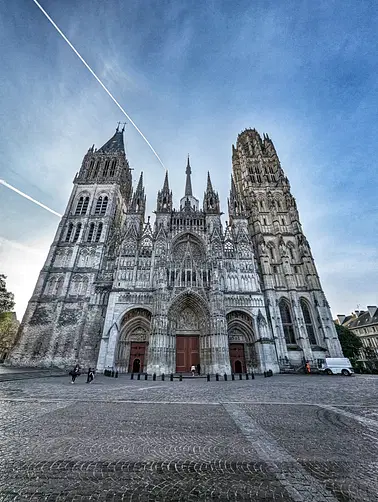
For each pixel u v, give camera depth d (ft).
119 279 160.76
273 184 235.81
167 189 209.67
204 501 16.07
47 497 16.34
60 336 150.20
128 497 16.55
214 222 189.06
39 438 27.94
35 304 158.61
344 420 37.01
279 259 196.75
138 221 191.11
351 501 15.89
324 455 23.81
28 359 143.43
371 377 122.11
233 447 25.99
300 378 114.52
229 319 156.87
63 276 171.01
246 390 71.87
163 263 158.51
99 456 23.36
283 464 21.81
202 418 38.29
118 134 291.38
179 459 22.93
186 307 157.07
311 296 179.93
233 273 169.37
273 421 36.55
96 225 194.49
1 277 168.35
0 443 26.02
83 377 111.65
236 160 291.99
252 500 16.20
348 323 328.08
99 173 226.38
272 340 146.82
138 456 23.54
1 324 215.31
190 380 103.81
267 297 177.37
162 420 36.96
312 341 169.27
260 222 215.51
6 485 17.63
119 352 145.79
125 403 50.31
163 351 131.44
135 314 153.48
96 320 155.22
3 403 47.42
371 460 22.62
